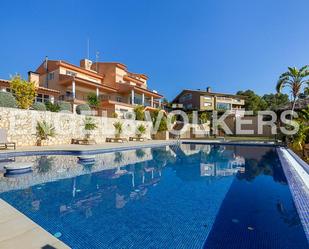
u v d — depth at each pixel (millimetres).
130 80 35031
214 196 5820
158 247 3285
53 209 4801
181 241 3477
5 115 12664
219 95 45688
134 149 16094
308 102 23922
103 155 12688
